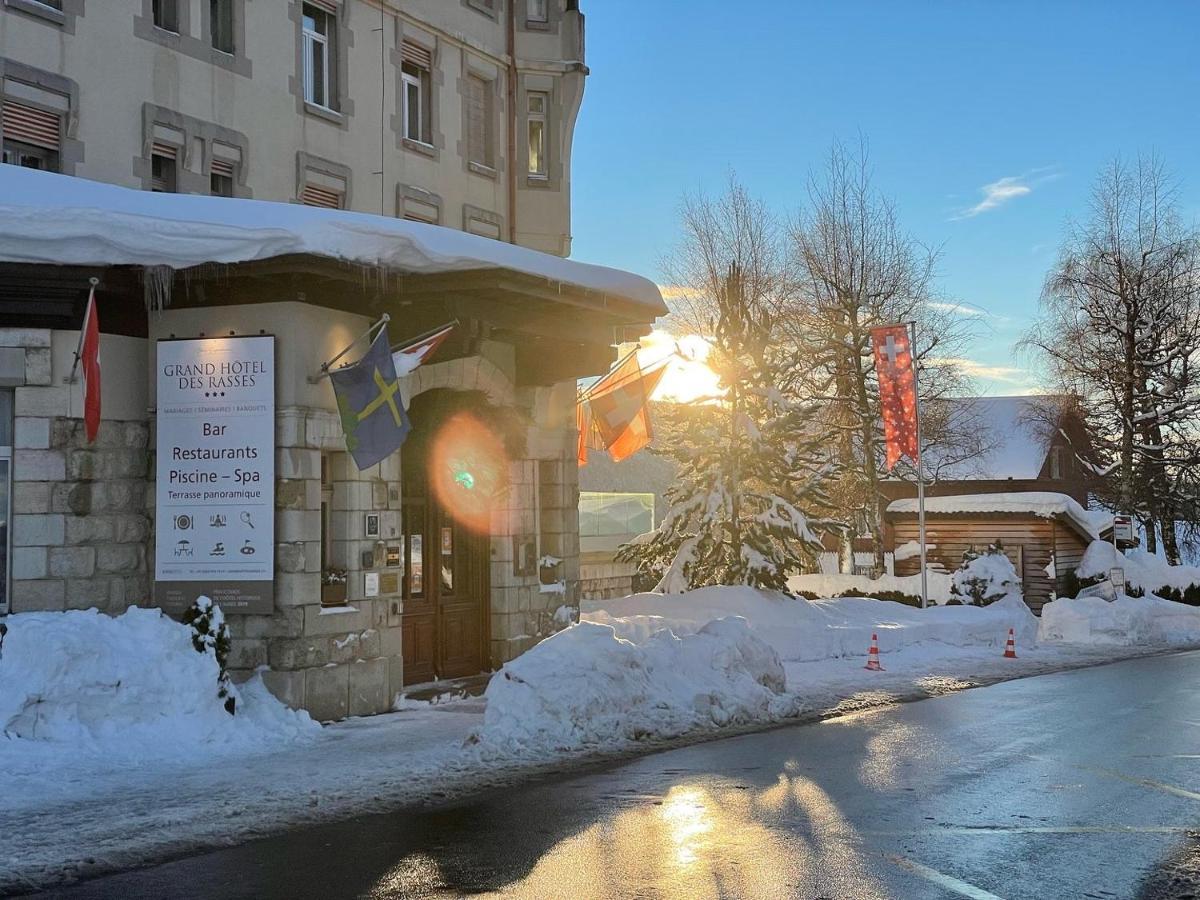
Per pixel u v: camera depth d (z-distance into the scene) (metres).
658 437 28.38
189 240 13.14
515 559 18.92
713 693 14.32
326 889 7.24
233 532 14.38
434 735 13.48
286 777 10.85
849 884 7.16
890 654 23.47
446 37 21.75
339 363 15.09
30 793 10.14
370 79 20.30
